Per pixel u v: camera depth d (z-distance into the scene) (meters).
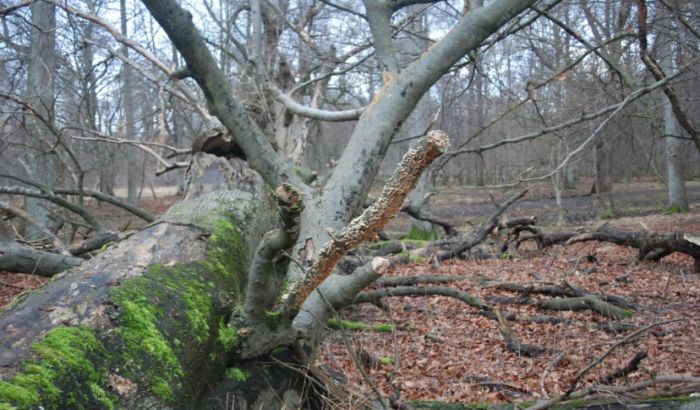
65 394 2.22
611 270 10.27
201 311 3.13
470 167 35.06
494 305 7.99
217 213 4.61
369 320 7.50
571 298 7.56
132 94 16.27
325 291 3.59
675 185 21.64
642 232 10.70
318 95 11.07
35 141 11.61
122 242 3.67
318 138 19.22
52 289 2.90
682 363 5.23
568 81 10.35
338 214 4.63
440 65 5.07
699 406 3.46
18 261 5.93
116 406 2.37
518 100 11.38
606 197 29.11
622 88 7.80
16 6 7.00
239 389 3.23
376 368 5.29
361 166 4.87
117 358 2.52
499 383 5.01
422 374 5.43
